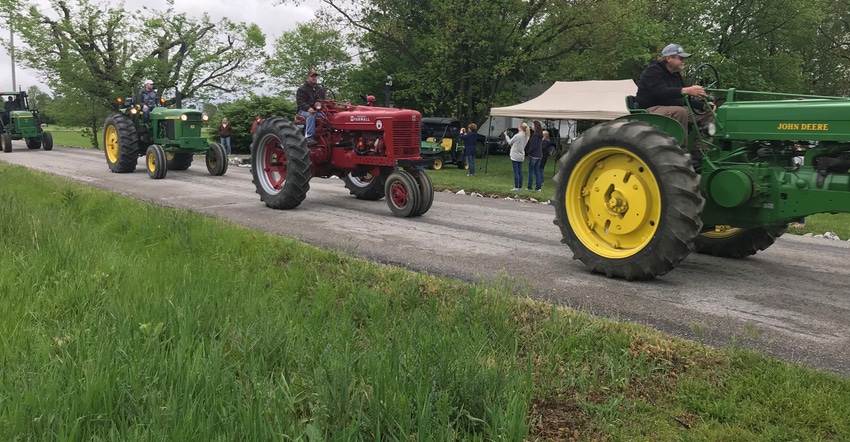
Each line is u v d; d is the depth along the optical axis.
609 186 5.23
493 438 2.20
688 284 5.00
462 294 4.20
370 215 8.55
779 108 4.85
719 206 5.12
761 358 3.14
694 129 5.38
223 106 27.38
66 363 2.52
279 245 5.59
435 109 25.05
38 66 24.59
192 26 26.45
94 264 4.36
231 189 11.39
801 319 4.09
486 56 23.98
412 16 25.56
